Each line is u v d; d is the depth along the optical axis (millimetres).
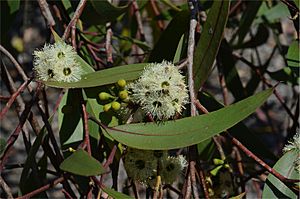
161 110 750
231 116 742
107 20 923
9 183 1498
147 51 1022
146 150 791
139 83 759
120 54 1086
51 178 1431
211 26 798
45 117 861
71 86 764
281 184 781
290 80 1046
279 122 1505
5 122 1685
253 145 928
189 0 856
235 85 1058
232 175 884
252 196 1324
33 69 780
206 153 956
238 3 1117
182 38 844
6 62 1247
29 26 1644
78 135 852
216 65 1078
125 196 736
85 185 872
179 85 754
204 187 804
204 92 926
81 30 948
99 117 818
